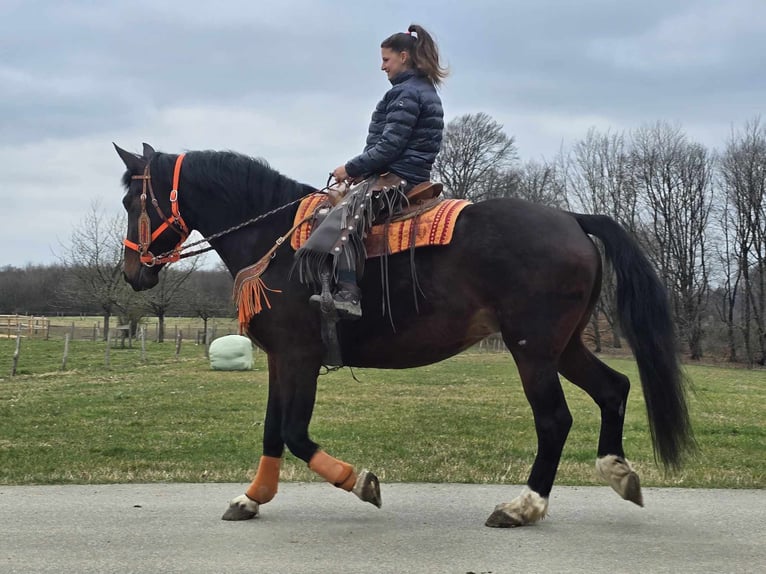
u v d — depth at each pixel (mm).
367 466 6812
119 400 13102
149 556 4012
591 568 3809
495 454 7570
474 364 25203
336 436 8883
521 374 4453
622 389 4805
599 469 4773
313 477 6301
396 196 4621
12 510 4988
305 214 4809
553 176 52438
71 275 44188
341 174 4738
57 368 21125
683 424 4488
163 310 38406
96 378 17922
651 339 4477
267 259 4719
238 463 7008
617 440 4777
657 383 4473
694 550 4109
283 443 4832
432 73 4809
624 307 4520
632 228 43969
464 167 49812
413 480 6156
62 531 4480
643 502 5180
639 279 4508
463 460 7191
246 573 3752
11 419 10516
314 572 3760
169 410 11656
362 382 17094
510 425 9969
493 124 50062
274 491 4832
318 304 4527
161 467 6758
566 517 4832
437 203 4676
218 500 5305
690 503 5227
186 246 5148
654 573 3732
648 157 45250
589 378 4832
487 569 3799
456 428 9625
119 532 4465
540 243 4398
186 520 4746
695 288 44062
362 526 4621
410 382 17188
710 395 15711
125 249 5281
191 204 5148
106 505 5137
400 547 4168
